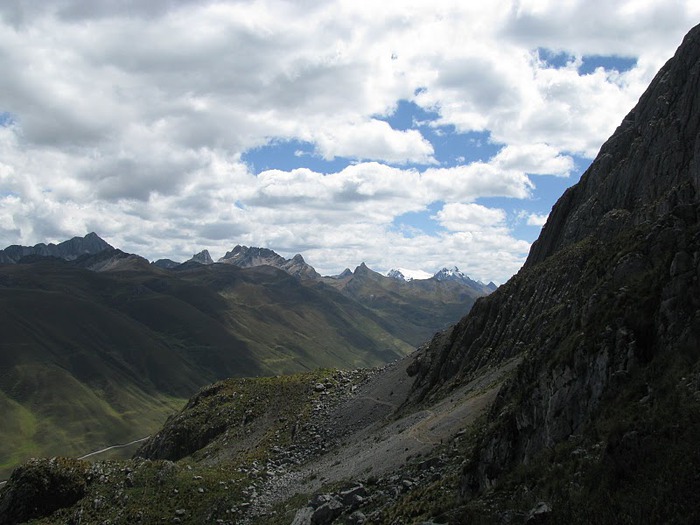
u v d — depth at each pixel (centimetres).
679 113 9300
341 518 5556
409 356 13100
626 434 3084
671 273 3747
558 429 3944
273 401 13450
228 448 12000
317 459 9662
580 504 2984
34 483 8275
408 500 4947
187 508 7919
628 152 10356
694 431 2841
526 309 9331
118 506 8012
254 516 7300
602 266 6131
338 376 13888
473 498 3988
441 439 6631
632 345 3709
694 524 2519
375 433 9356
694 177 6569
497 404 5731
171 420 15288
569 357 4106
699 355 3281
